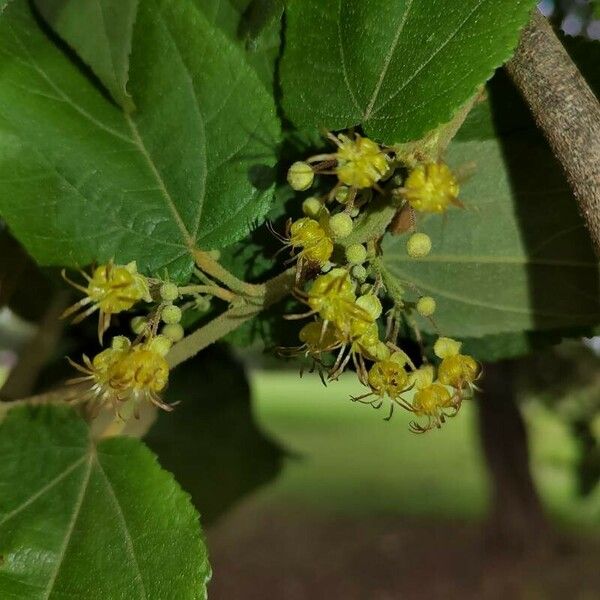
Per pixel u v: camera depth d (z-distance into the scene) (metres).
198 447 0.48
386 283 0.32
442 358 0.33
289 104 0.33
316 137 0.34
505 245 0.36
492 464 1.54
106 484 0.34
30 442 0.34
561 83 0.30
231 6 0.34
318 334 0.31
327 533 2.01
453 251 0.36
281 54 0.33
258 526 2.06
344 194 0.31
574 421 1.06
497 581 1.59
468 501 2.15
